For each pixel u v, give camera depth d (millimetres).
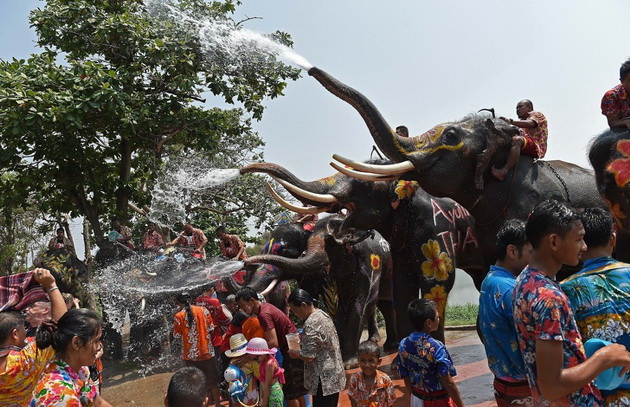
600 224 2938
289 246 9531
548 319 2543
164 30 12125
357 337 8586
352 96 6180
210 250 16156
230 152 15492
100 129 12773
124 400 9055
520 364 3148
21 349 3551
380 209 7648
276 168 7664
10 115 10961
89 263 12828
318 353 5332
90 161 13352
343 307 8672
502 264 3537
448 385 4109
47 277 3816
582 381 2482
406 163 6227
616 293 2783
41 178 12977
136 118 11719
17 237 20641
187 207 14680
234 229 16438
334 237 8117
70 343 3119
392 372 8242
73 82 11500
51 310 3785
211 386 7707
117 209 13703
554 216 2729
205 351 7695
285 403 6672
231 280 9391
